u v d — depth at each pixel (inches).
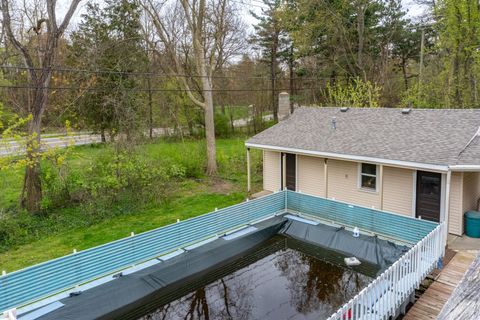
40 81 535.8
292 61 1382.9
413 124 482.6
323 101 1148.5
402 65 1237.7
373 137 486.6
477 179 435.2
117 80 864.3
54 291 309.6
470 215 397.4
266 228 456.1
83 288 321.4
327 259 415.8
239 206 451.8
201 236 414.3
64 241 444.8
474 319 48.4
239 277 386.6
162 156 742.5
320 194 559.5
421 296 294.4
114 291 322.3
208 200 599.5
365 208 419.2
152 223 498.9
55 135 743.1
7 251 420.2
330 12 1010.1
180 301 346.9
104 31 886.4
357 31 1055.6
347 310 227.6
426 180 432.1
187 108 1214.3
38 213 517.3
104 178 562.6
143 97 940.6
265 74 1429.6
